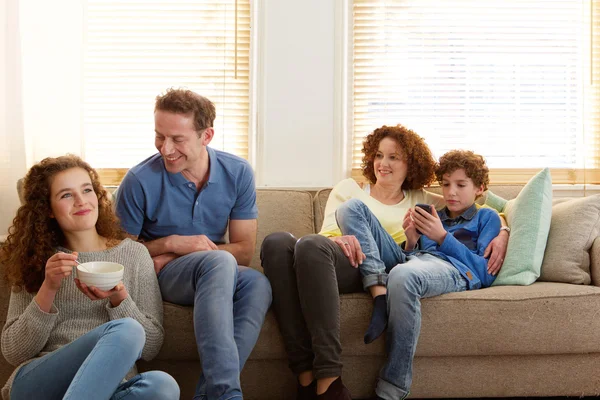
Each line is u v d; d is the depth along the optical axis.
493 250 2.54
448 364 2.32
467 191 2.69
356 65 3.46
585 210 2.56
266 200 3.06
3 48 3.07
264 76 3.35
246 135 3.45
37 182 1.99
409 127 3.48
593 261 2.50
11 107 3.08
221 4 3.44
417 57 3.47
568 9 3.47
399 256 2.53
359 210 2.48
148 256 2.17
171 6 3.45
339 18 3.36
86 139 3.45
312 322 2.15
